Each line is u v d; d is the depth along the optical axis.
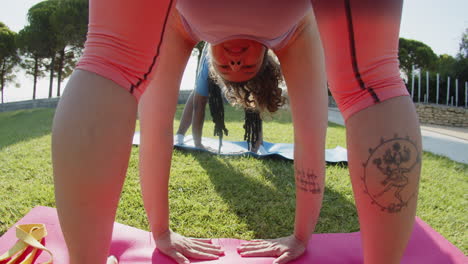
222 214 2.47
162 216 1.73
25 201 2.62
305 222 1.74
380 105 0.91
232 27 1.25
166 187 1.69
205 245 1.80
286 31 1.37
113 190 0.90
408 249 1.82
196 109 4.20
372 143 0.91
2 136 5.96
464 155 5.27
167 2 0.90
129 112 0.91
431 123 11.66
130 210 2.46
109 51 0.89
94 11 0.91
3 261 1.61
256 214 2.49
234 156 4.09
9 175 3.29
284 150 4.50
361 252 1.82
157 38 0.94
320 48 1.59
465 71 13.45
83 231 0.87
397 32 0.92
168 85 1.54
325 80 1.64
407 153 0.89
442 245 1.85
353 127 0.95
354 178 0.95
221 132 3.33
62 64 21.05
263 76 1.74
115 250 1.78
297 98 1.60
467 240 2.26
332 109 13.27
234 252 1.81
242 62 1.40
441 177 3.72
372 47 0.90
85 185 0.85
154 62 0.97
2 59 21.61
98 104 0.86
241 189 2.99
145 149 1.60
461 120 10.91
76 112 0.85
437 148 5.85
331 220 2.45
